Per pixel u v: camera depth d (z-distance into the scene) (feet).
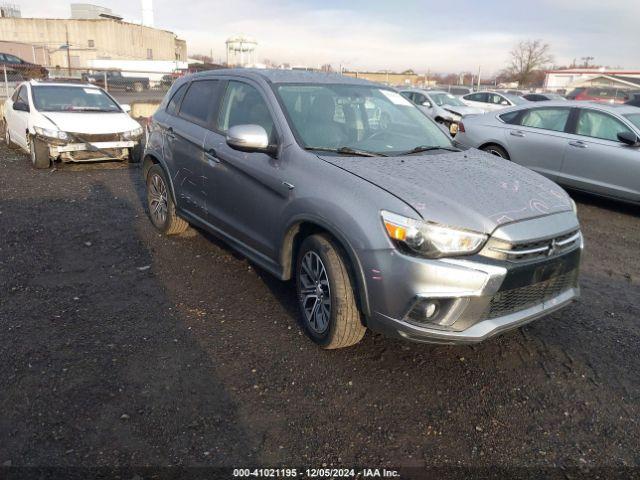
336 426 8.77
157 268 15.16
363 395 9.61
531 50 161.99
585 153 23.63
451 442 8.54
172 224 17.16
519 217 9.52
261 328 11.85
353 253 9.57
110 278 14.35
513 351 11.30
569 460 8.27
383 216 9.26
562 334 12.14
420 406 9.37
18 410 8.77
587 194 26.81
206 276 14.67
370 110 13.67
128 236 17.88
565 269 10.19
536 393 9.90
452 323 9.14
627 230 21.20
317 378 10.05
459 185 10.18
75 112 30.45
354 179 10.12
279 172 11.53
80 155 28.76
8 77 69.26
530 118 26.45
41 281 13.97
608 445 8.63
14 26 192.03
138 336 11.32
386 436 8.60
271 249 12.00
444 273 8.86
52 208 20.99
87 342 10.97
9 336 11.05
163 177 16.90
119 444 8.13
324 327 10.71
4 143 38.37
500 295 9.29
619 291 14.87
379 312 9.46
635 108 24.31
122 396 9.26
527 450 8.43
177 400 9.22
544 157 25.26
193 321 12.08
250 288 13.96
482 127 28.09
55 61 191.21
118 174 28.48
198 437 8.36
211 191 14.24
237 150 12.01
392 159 11.45
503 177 11.10
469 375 10.36
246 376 10.02
